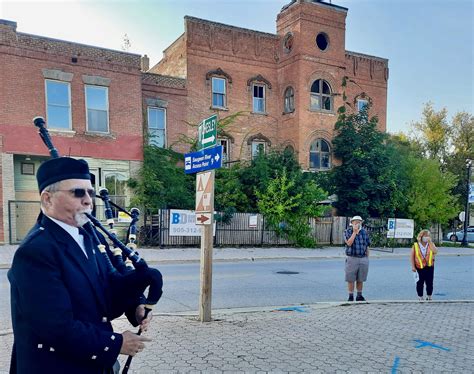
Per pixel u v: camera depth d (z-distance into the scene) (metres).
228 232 19.36
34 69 16.97
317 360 4.59
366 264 8.37
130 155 19.05
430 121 39.72
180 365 4.33
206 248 6.15
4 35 16.33
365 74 27.27
